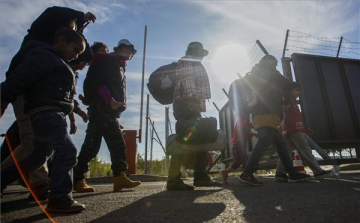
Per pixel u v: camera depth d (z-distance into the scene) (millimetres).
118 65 3244
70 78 1948
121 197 2547
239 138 4395
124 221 1591
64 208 1776
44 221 1604
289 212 1742
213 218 1642
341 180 3516
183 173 7770
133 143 6805
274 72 3438
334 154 8086
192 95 2939
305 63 7434
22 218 1681
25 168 1725
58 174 1780
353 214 1647
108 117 3072
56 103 1825
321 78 7418
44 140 1787
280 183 3631
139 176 6375
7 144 2281
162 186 3988
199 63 3197
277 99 3256
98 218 1666
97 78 3059
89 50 2941
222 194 2600
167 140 3068
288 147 4188
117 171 3150
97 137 3068
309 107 7160
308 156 3936
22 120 2439
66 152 1799
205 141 2781
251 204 2029
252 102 3305
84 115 3320
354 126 7422
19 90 1633
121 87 3268
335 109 7391
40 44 1933
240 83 3533
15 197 2789
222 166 10000
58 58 1886
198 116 2945
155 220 1607
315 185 3039
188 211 1834
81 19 2811
